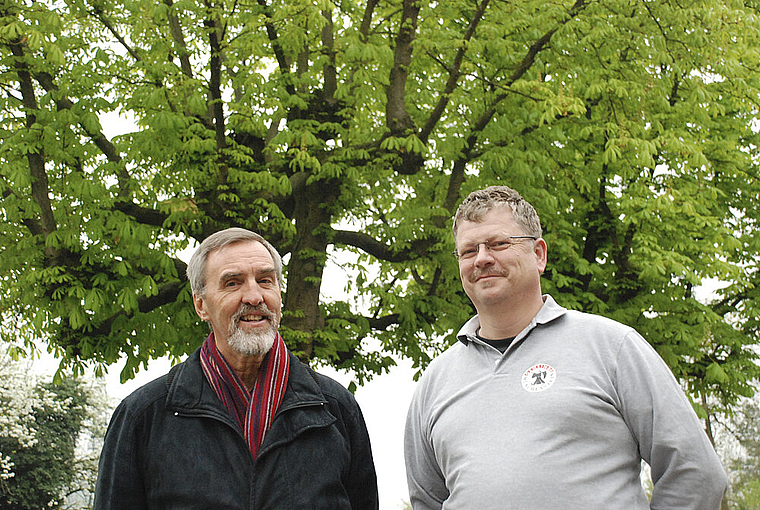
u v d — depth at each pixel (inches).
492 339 122.3
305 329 422.3
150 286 382.9
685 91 489.7
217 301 112.0
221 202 398.6
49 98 390.9
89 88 387.5
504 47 428.1
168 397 108.3
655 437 105.6
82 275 387.2
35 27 366.0
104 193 388.5
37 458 952.3
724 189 532.7
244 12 390.3
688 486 103.0
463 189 464.8
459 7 453.4
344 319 454.6
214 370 111.1
